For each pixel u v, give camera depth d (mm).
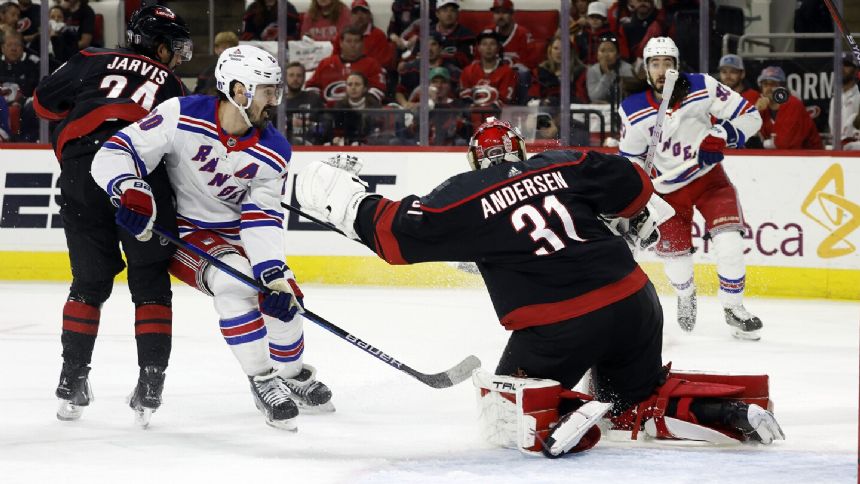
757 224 22234
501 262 9367
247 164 10109
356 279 23609
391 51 24359
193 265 10367
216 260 9961
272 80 9883
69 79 11000
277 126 24328
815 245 22016
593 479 8484
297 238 23797
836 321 18891
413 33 24328
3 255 24047
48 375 13391
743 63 22875
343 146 23922
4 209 24016
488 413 9523
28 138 24438
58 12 24703
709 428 9547
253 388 10445
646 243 10906
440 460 9195
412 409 11508
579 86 23609
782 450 9547
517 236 9227
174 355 14773
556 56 23953
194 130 10016
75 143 10602
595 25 23453
